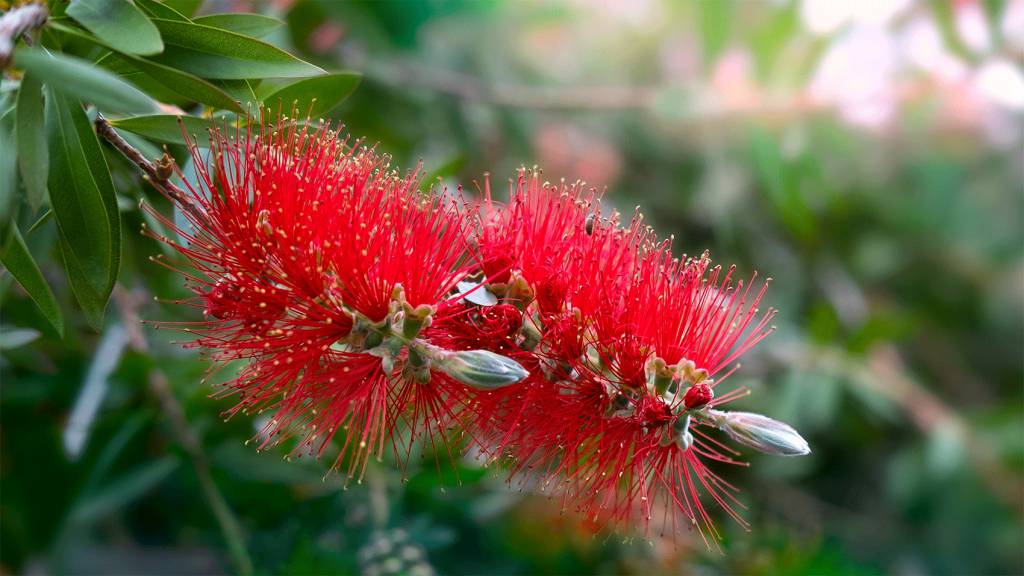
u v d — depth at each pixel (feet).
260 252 1.16
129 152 1.16
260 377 1.18
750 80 1.77
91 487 1.47
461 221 1.20
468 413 1.21
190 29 1.13
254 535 1.49
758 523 1.95
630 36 2.11
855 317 2.18
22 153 1.09
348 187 1.17
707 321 1.19
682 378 1.18
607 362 1.19
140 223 1.35
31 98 1.09
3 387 1.51
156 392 1.41
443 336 1.19
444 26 2.07
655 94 1.86
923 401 1.92
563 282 1.19
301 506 1.50
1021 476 1.85
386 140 1.92
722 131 1.98
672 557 1.55
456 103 1.95
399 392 1.20
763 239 2.22
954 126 1.94
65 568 1.57
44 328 1.43
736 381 1.76
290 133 1.18
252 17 1.20
